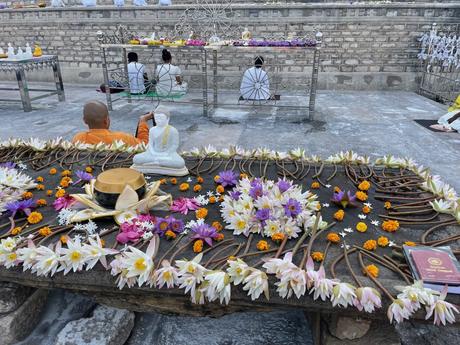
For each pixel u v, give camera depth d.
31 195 1.96
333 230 1.68
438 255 1.42
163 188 2.12
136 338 1.82
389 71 8.68
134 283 1.38
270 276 1.36
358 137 5.34
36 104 7.52
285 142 5.12
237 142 5.12
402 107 7.23
